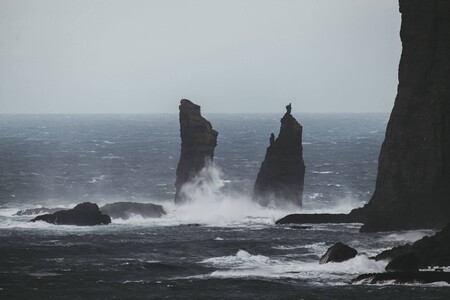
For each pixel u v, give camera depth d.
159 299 165.25
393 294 165.50
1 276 182.75
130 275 184.62
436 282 173.50
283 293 168.62
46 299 165.88
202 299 165.50
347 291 168.62
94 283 177.50
